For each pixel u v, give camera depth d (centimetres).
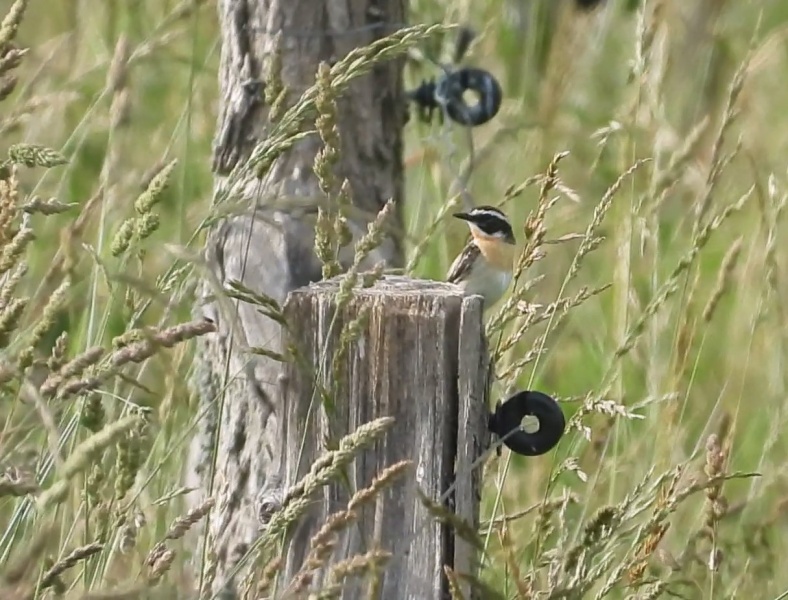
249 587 571
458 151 1258
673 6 1448
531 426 651
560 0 1427
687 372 1085
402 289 605
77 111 1233
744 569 843
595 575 680
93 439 443
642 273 1157
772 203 1047
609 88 1450
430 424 579
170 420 784
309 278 827
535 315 803
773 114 1555
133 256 812
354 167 873
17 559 558
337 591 491
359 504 505
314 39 859
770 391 1054
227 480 801
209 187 1222
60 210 595
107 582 642
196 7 955
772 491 1014
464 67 1034
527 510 769
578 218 1279
